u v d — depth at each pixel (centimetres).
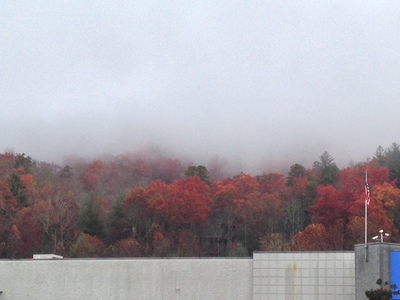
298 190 13650
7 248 10869
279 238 11369
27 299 5141
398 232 11238
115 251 10919
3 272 5197
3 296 5156
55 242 11125
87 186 16225
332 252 4794
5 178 12875
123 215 12144
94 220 11662
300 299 4784
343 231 10956
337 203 11662
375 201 11631
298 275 4809
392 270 4391
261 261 4875
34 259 5212
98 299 5069
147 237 11838
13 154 16788
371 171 13462
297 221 12462
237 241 12194
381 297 4041
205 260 4994
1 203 11825
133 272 5066
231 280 4931
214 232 12600
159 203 12312
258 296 4841
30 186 13225
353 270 4738
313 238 10744
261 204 12738
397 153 14475
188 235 11906
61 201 12356
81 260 5141
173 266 5025
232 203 12925
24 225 11350
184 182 13300
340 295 4731
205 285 4962
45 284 5144
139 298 5022
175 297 4978
